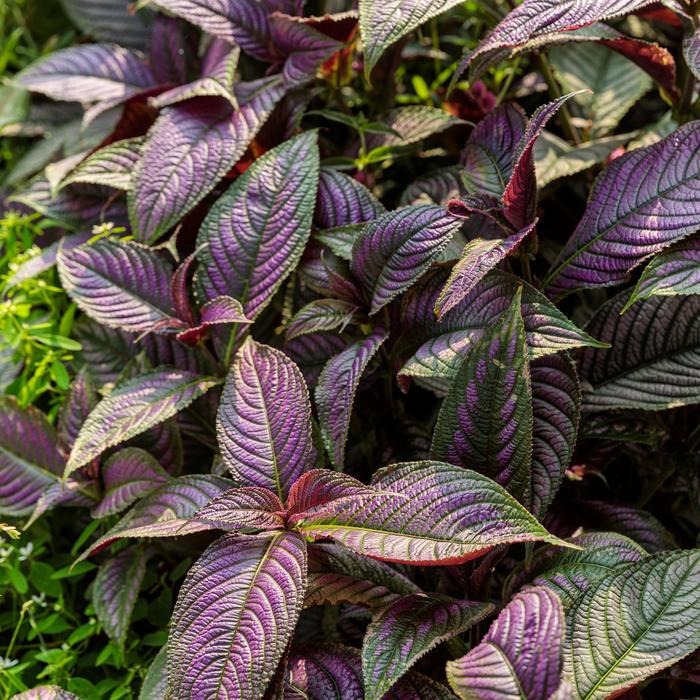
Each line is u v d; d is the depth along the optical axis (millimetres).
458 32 1688
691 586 1288
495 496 1283
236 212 1455
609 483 1483
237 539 1321
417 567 1396
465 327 1371
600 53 1593
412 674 1317
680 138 1369
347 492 1306
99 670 1507
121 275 1464
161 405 1410
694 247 1349
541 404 1370
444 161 1610
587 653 1280
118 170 1520
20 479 1486
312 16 1531
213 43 1576
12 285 1548
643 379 1402
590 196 1391
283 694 1317
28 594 1533
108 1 1726
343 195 1467
